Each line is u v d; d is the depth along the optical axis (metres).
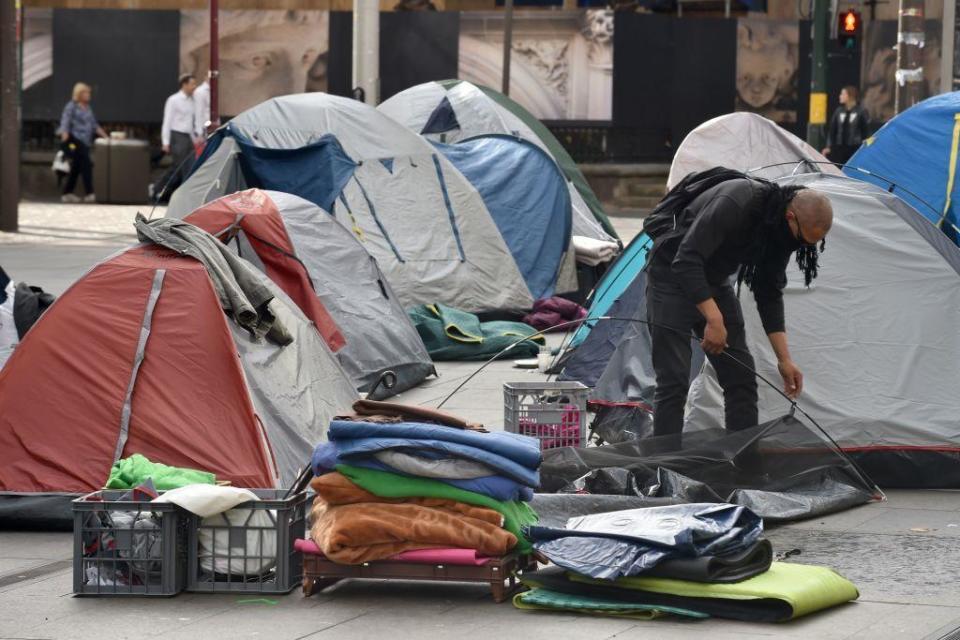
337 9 44.88
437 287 22.03
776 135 22.06
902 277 13.05
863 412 12.66
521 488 9.27
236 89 43.97
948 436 12.57
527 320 22.58
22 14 43.88
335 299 17.06
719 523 9.18
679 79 44.38
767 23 44.81
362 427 9.07
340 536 8.99
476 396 17.02
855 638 8.31
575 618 8.76
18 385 11.82
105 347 11.87
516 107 28.22
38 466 11.55
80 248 30.92
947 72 31.00
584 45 43.31
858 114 37.34
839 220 13.25
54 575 10.02
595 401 14.31
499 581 9.00
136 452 11.53
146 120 44.19
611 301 17.72
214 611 9.02
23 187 44.88
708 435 11.90
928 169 20.02
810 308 12.96
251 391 12.01
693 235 11.37
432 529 8.99
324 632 8.52
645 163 44.53
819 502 11.59
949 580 9.63
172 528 9.30
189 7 45.16
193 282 12.15
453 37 43.50
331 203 21.84
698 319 11.89
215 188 21.92
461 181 22.81
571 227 24.86
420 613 8.90
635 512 9.50
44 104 44.41
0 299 14.75
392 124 22.83
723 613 8.67
